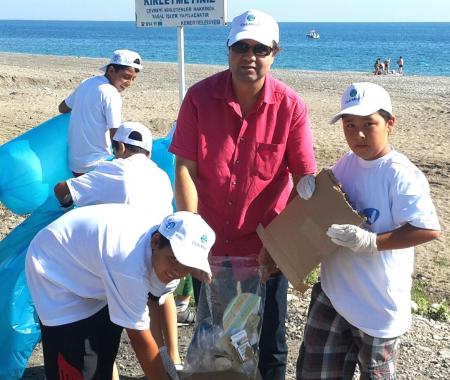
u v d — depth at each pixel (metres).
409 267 3.33
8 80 22.33
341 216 3.25
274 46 3.66
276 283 3.84
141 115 15.94
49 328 3.25
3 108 15.66
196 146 3.83
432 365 4.67
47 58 48.97
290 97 3.73
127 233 3.11
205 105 3.76
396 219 3.18
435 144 14.12
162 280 3.08
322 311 3.52
